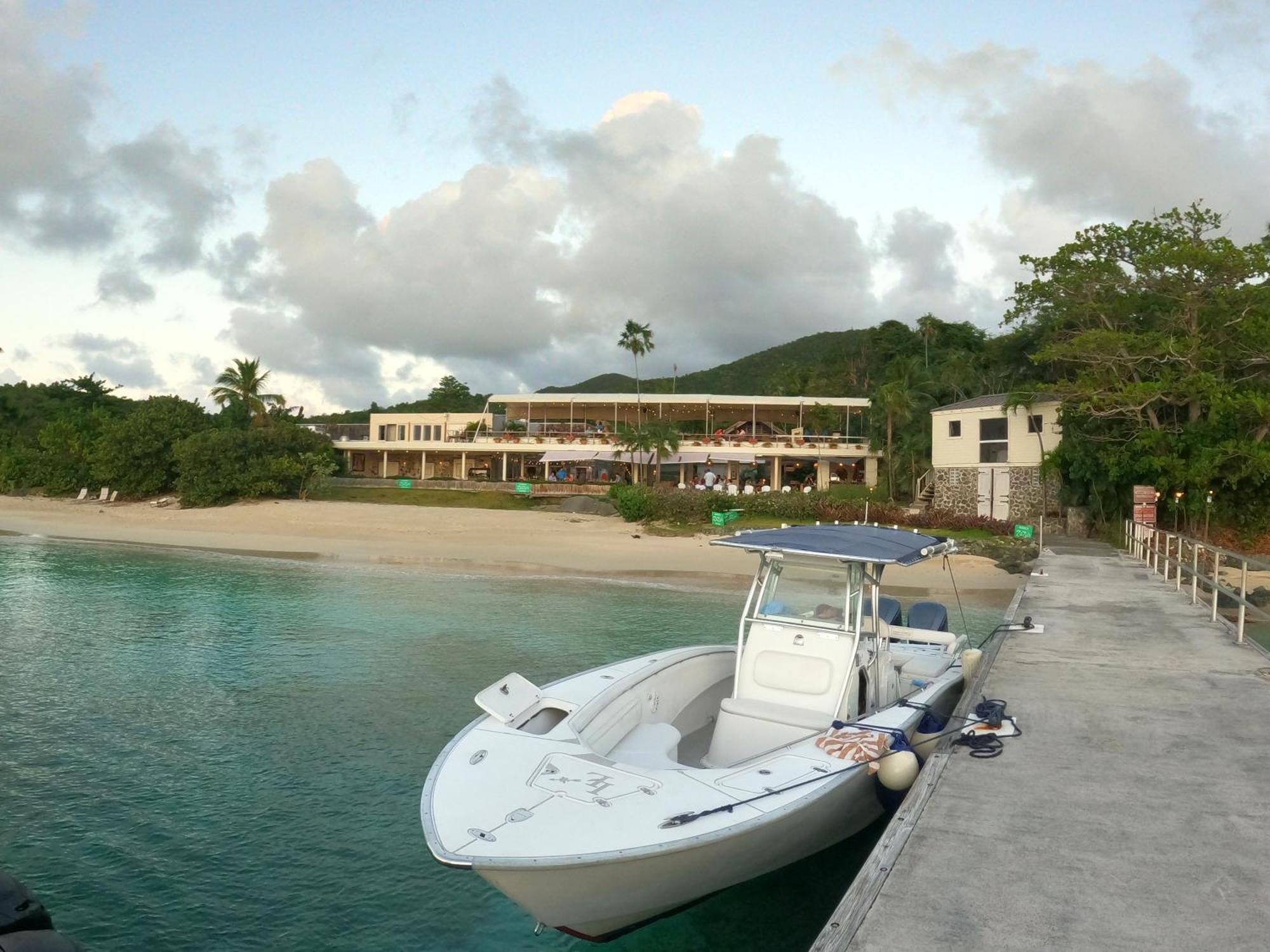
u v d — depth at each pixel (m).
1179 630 13.39
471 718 12.31
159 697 13.30
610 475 58.62
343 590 24.97
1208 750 7.12
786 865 7.13
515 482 55.94
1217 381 32.47
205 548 35.97
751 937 6.99
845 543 8.65
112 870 7.94
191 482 51.66
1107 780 6.43
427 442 59.12
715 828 5.71
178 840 8.54
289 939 6.97
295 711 12.62
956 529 36.53
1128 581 20.92
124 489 54.53
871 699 8.59
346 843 8.55
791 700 8.27
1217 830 5.46
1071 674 10.13
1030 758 6.96
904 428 50.16
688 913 7.25
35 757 10.65
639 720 8.38
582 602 23.39
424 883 7.84
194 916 7.25
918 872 4.92
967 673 10.12
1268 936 4.18
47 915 5.67
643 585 27.06
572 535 38.47
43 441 60.78
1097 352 34.50
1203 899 4.57
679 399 56.09
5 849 8.27
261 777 10.15
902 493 49.47
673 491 43.59
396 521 42.31
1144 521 28.97
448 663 15.74
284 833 8.73
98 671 14.90
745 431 59.91
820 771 6.68
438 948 6.89
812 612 8.59
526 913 7.39
